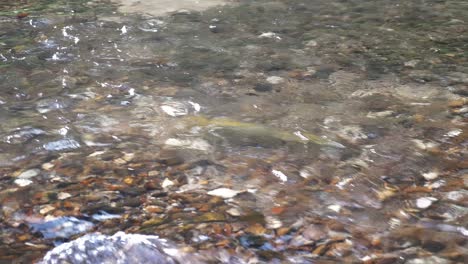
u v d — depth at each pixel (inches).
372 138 118.8
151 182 105.9
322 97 134.1
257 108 129.4
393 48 161.0
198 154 113.6
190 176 107.5
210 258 90.5
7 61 150.1
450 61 152.6
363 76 144.1
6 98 132.7
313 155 113.7
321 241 93.8
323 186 105.5
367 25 179.2
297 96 134.5
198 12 190.9
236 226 96.3
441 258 90.7
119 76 143.5
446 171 109.3
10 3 200.5
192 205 100.7
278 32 172.2
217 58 153.6
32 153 113.6
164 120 124.8
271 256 91.1
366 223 97.3
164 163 111.0
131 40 164.2
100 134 119.8
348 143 117.3
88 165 110.1
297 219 97.9
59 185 104.8
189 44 162.2
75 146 115.8
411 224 97.1
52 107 129.5
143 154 113.5
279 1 207.8
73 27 173.3
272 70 147.1
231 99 133.1
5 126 121.7
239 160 112.0
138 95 134.8
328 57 154.9
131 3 200.5
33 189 103.7
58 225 96.2
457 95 134.6
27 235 94.3
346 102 132.0
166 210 99.5
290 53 157.2
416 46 162.6
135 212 99.0
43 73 144.3
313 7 199.9
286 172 108.8
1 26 173.8
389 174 108.5
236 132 120.5
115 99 133.0
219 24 178.2
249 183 106.0
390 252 91.9
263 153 114.1
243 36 168.7
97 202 101.0
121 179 106.6
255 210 99.7
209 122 124.0
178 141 117.6
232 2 204.7
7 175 107.2
